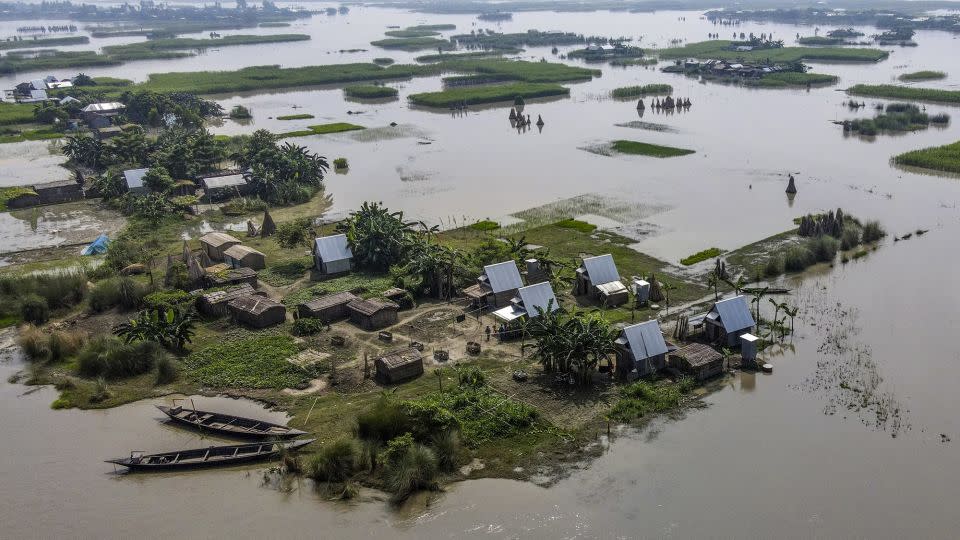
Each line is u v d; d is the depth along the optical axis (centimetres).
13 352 8950
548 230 12581
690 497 5966
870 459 6375
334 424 7019
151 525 5950
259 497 6212
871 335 8588
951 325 8788
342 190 15562
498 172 16600
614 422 6988
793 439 6675
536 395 7444
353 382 7794
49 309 9925
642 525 5688
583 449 6612
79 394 7894
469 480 6278
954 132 19312
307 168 15600
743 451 6519
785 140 18938
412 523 5822
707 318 8494
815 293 9788
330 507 6059
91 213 14600
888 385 7525
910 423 6875
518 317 8756
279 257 11719
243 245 11975
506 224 13012
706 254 11175
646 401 7281
